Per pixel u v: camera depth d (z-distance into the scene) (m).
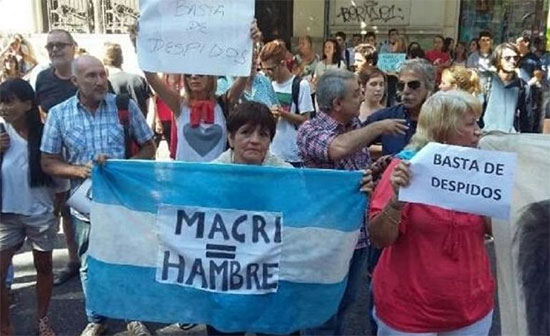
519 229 2.15
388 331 2.27
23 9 10.85
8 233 3.18
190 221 2.33
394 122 2.58
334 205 2.30
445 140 2.12
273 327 2.36
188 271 2.35
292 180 2.30
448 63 9.09
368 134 2.58
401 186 2.03
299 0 12.59
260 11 12.69
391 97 6.71
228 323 2.36
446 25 12.22
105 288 2.38
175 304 2.37
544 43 10.66
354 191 2.29
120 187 2.35
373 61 6.68
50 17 10.97
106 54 5.59
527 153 2.11
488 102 5.54
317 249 2.32
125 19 10.83
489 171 1.97
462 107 2.10
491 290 2.27
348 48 10.52
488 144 2.14
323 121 2.74
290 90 4.69
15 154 3.09
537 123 5.60
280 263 2.33
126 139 3.21
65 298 4.02
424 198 2.03
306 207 2.30
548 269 2.11
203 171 2.32
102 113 3.18
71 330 3.60
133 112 3.26
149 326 3.68
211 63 2.65
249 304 2.35
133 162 2.33
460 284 2.15
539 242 2.12
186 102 3.42
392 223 2.09
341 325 2.97
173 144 3.59
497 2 12.05
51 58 4.32
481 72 5.57
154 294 2.37
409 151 2.19
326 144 2.64
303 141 2.75
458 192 2.00
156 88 3.36
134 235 2.35
